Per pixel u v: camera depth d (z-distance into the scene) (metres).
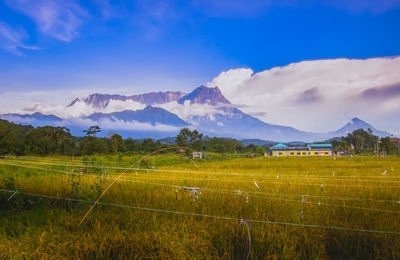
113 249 3.47
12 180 6.16
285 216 4.73
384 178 12.05
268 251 3.42
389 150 79.81
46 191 6.29
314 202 5.91
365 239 3.76
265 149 99.69
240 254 3.46
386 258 3.38
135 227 4.18
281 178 11.40
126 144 66.38
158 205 5.41
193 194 5.83
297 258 3.33
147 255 3.32
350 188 8.07
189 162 33.50
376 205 5.72
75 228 4.16
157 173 13.49
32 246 3.51
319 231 4.00
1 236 3.79
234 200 5.80
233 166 26.38
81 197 5.70
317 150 79.94
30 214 4.90
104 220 4.43
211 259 3.28
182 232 3.90
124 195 6.27
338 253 3.56
